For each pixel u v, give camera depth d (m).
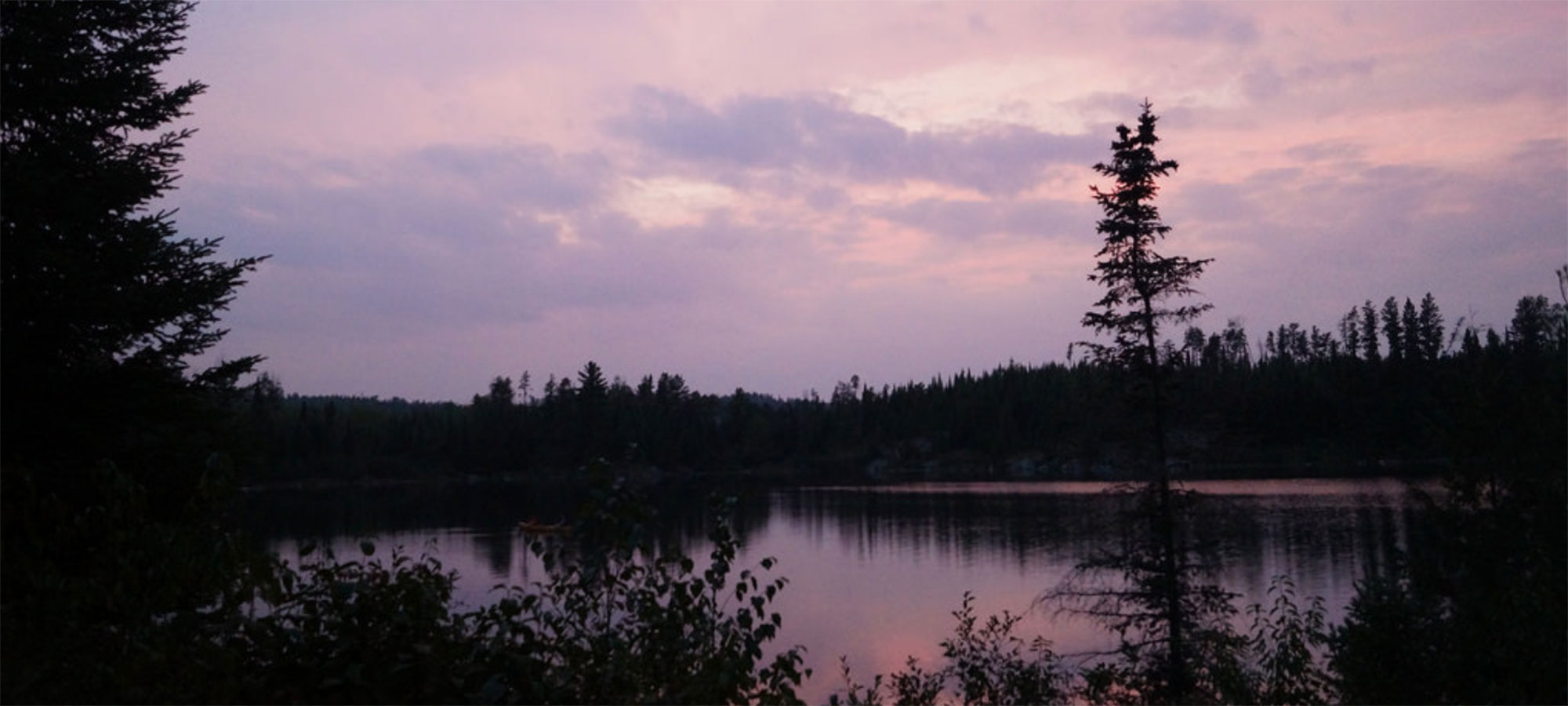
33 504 6.26
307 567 6.09
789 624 20.58
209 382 10.21
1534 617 7.70
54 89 9.29
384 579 5.95
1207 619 15.61
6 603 5.83
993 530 39.31
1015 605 22.86
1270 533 27.19
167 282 9.78
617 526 6.32
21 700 5.44
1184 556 16.52
